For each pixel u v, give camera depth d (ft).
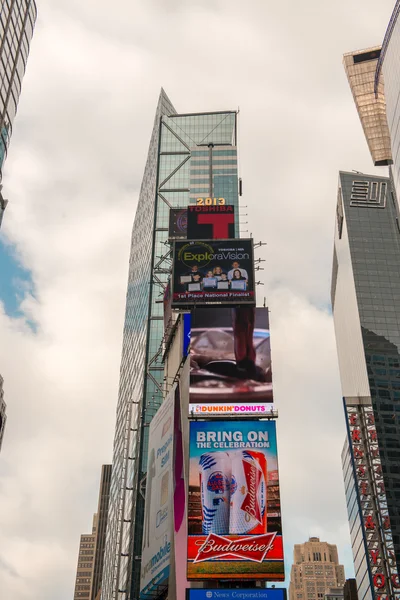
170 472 264.93
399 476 623.77
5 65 355.15
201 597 221.05
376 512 600.39
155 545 262.67
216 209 352.08
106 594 548.72
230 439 251.19
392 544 582.35
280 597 221.66
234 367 271.69
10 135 375.04
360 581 625.82
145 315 563.07
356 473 627.05
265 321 283.59
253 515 237.04
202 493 241.55
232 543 232.12
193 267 314.96
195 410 262.26
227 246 319.27
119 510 511.81
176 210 471.21
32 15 400.67
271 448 248.93
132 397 556.51
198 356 274.98
